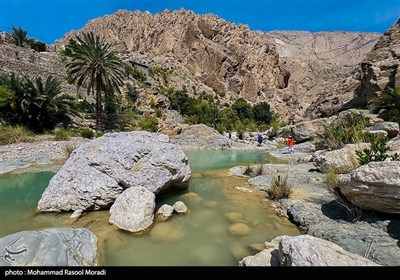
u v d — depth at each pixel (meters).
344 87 55.62
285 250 3.29
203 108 44.69
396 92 20.05
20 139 15.99
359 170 4.77
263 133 37.97
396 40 41.97
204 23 99.69
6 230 4.86
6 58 30.02
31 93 21.00
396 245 3.94
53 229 4.04
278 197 6.82
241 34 104.12
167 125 30.30
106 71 25.98
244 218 5.70
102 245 4.31
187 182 7.68
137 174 6.30
